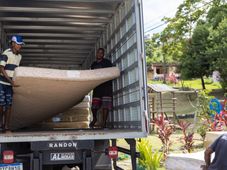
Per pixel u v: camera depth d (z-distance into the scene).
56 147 4.45
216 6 25.08
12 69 5.18
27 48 8.82
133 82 5.25
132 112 5.32
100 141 5.04
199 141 11.70
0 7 6.36
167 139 9.77
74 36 8.16
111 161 6.11
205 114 12.23
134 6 5.01
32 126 7.72
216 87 31.16
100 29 7.73
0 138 4.31
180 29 28.03
